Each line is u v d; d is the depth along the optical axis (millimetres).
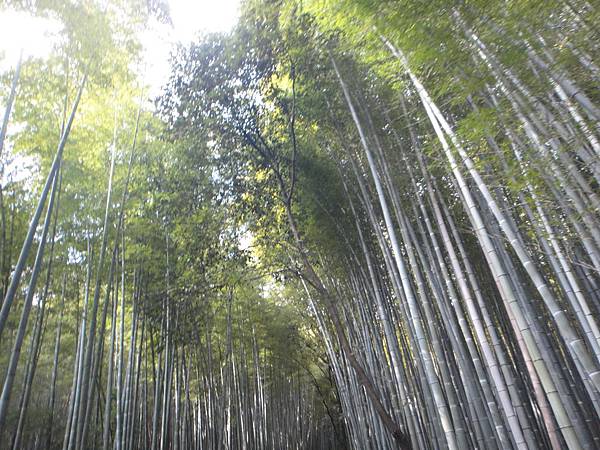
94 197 6617
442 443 5031
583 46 2678
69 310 8016
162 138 6723
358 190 6801
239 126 6426
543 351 4262
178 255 6980
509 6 2902
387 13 3363
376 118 5805
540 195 3592
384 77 5285
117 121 6809
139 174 6867
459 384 5406
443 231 4629
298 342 13992
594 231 3152
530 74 3023
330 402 16750
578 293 4066
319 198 7113
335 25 4297
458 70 3387
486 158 3785
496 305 6367
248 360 12852
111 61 5621
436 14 3172
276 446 12750
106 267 6914
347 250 7477
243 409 10570
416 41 3295
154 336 8344
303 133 6906
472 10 3006
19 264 4086
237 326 10820
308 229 7188
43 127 5832
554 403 2959
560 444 4016
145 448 7734
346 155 6480
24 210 6410
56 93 5492
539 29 2844
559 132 3016
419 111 5188
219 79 6184
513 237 3318
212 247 6766
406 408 5828
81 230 6559
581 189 3119
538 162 3199
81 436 5508
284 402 14141
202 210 6715
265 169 6809
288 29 5664
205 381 9805
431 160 5258
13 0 4660
